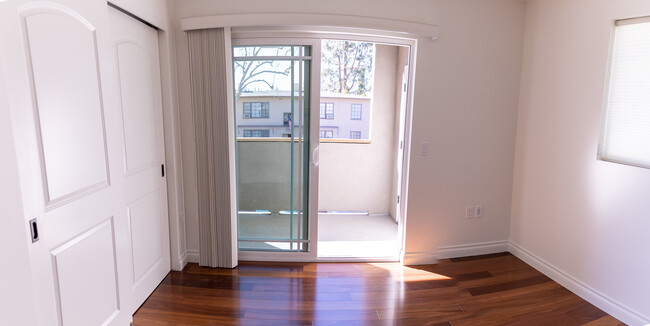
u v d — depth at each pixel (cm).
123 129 209
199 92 264
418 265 302
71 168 152
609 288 229
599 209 235
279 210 301
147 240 242
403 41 280
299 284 265
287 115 288
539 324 218
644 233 207
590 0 238
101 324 177
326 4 262
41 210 135
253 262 302
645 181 205
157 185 256
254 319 220
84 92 160
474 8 283
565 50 258
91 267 168
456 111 293
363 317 225
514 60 298
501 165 311
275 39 273
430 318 224
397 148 430
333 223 425
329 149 448
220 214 280
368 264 303
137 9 212
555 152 270
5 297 121
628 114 219
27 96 128
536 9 284
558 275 269
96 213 170
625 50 219
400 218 307
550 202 276
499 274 284
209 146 270
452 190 303
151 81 244
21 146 125
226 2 261
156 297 243
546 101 277
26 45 128
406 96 292
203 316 222
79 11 155
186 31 260
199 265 292
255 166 295
